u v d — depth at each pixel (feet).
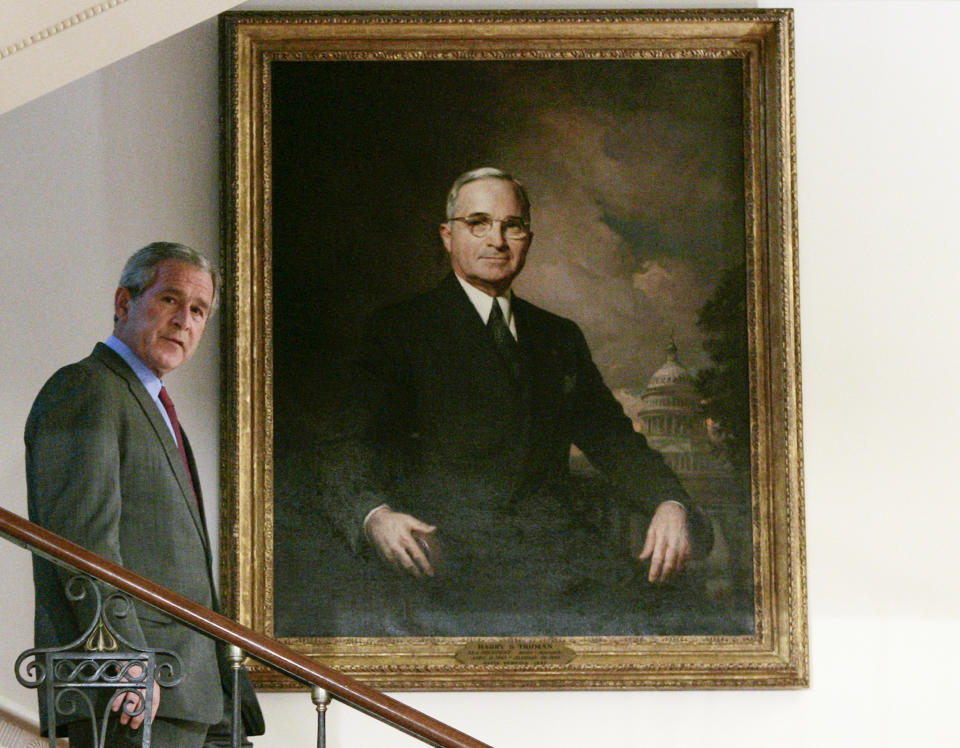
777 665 18.75
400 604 18.97
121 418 18.06
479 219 19.70
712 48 19.79
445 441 19.31
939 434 19.39
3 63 13.69
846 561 19.19
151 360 18.57
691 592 19.03
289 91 19.71
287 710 18.79
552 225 19.74
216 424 19.16
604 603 19.02
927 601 19.08
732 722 18.88
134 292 18.74
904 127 19.86
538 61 19.90
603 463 19.30
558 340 19.53
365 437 19.26
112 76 19.60
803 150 19.84
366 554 19.06
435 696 18.90
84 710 15.81
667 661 18.79
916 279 19.63
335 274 19.51
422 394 19.39
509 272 19.65
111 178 19.45
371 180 19.70
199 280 18.92
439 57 19.85
